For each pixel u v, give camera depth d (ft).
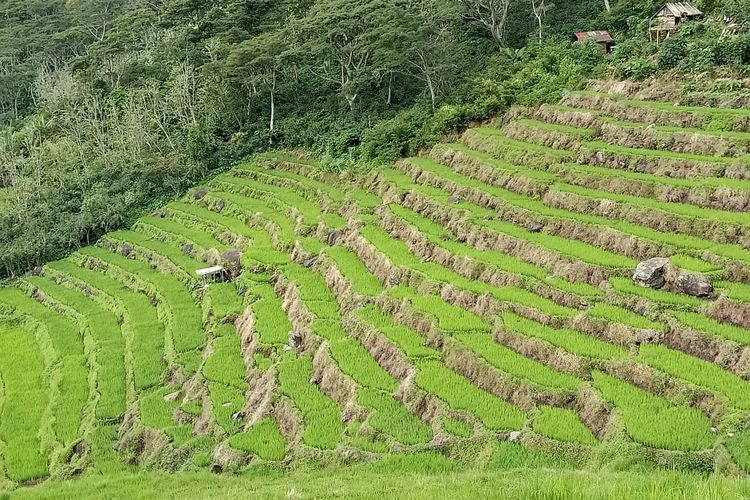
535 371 79.10
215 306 132.57
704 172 107.34
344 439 79.36
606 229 100.78
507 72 170.60
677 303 82.43
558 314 87.86
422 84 192.24
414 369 86.07
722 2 151.43
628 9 172.86
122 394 114.73
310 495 61.72
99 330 143.33
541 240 105.50
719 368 71.56
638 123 128.57
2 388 127.95
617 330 81.20
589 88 151.94
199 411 100.78
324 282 124.88
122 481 80.43
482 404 76.95
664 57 141.38
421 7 183.52
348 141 181.78
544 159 130.00
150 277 160.66
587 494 49.60
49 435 107.76
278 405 90.89
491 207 123.65
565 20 189.78
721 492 47.26
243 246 157.79
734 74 129.49
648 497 47.83
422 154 162.71
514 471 62.75
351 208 148.87
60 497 77.10
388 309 104.01
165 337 131.13
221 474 80.53
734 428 62.49
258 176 193.77
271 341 109.29
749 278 82.33
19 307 167.73
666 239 93.86
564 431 69.15
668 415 66.59
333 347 97.19
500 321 89.35
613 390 71.87
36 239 196.03
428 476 65.16
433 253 115.55
